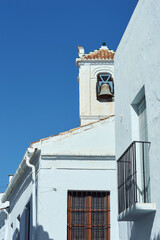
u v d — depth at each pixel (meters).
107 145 13.06
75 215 12.44
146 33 8.08
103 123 13.27
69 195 12.56
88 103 19.97
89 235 12.24
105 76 20.12
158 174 7.21
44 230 12.09
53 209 12.30
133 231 8.59
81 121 19.66
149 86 7.79
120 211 8.81
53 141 12.91
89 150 12.98
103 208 12.53
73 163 12.73
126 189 8.47
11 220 18.09
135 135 8.83
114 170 12.74
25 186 14.80
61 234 12.09
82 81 20.41
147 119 7.81
